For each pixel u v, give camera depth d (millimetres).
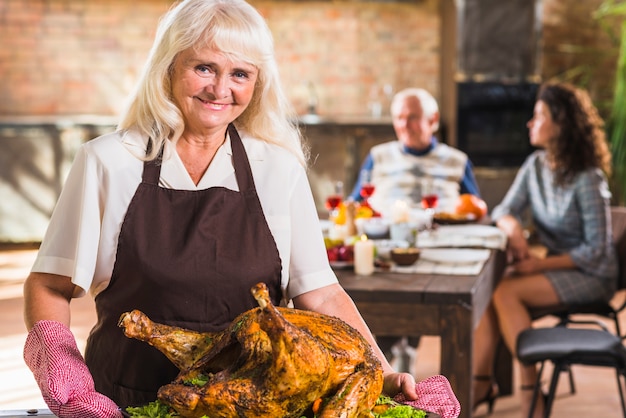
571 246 4543
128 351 1995
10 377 4719
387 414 1586
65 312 1949
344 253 3686
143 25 8648
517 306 4336
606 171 4555
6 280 6902
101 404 1595
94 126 7922
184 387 1487
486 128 8188
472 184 5359
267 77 2039
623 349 3631
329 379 1500
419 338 4582
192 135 2018
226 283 1958
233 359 1583
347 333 1626
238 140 2064
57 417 1675
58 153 7902
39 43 8578
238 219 2000
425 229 4438
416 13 8852
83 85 8656
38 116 8609
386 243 4012
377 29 8883
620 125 8047
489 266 3766
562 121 4484
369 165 5426
